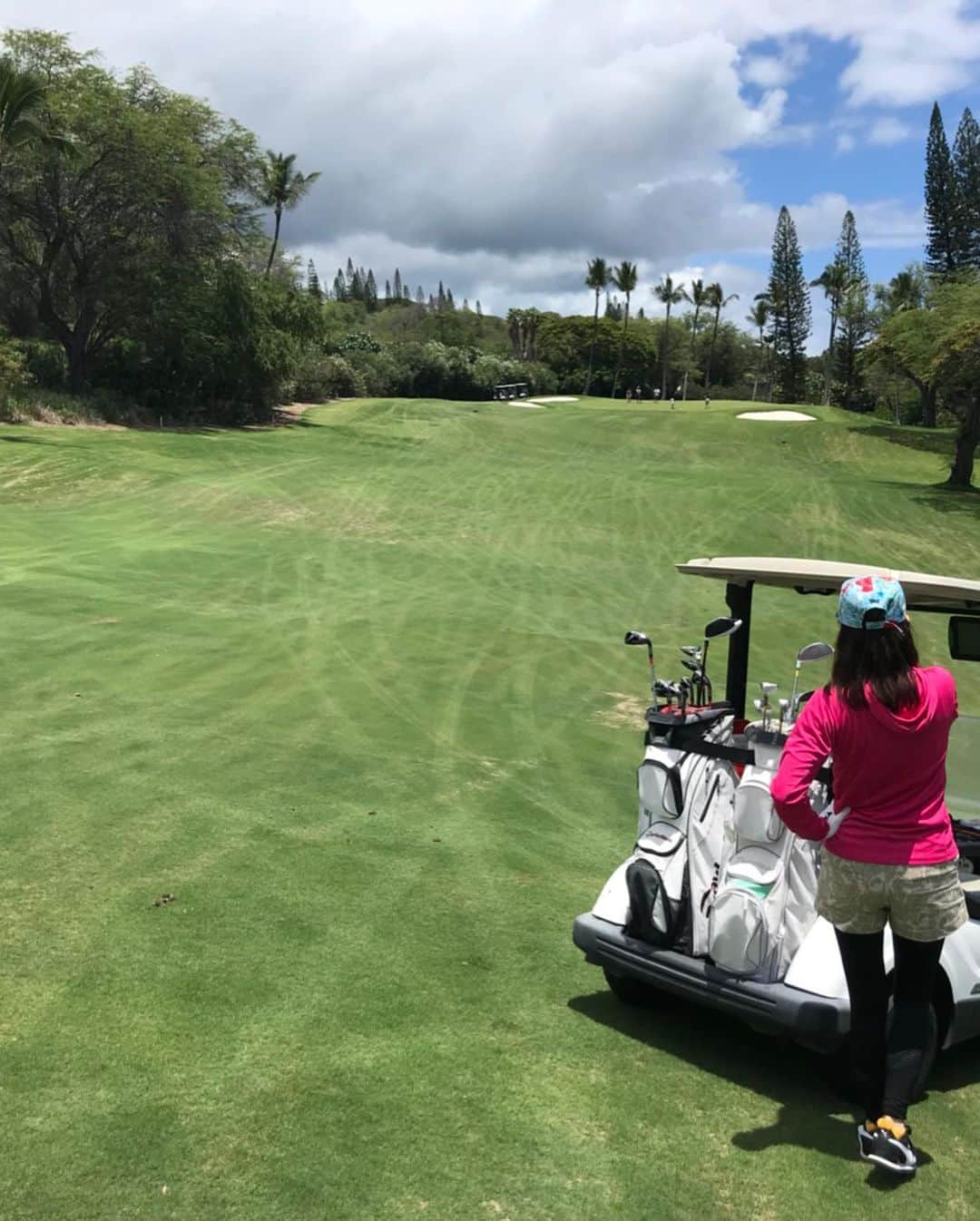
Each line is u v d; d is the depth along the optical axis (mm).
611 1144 3205
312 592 14812
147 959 4164
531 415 52594
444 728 8578
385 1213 2803
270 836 5699
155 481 24406
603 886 5449
